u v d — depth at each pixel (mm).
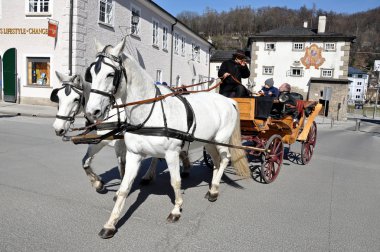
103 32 18297
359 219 5012
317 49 33906
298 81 34688
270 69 35312
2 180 5867
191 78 34312
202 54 38312
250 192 6098
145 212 4859
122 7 19969
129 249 3785
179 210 4613
